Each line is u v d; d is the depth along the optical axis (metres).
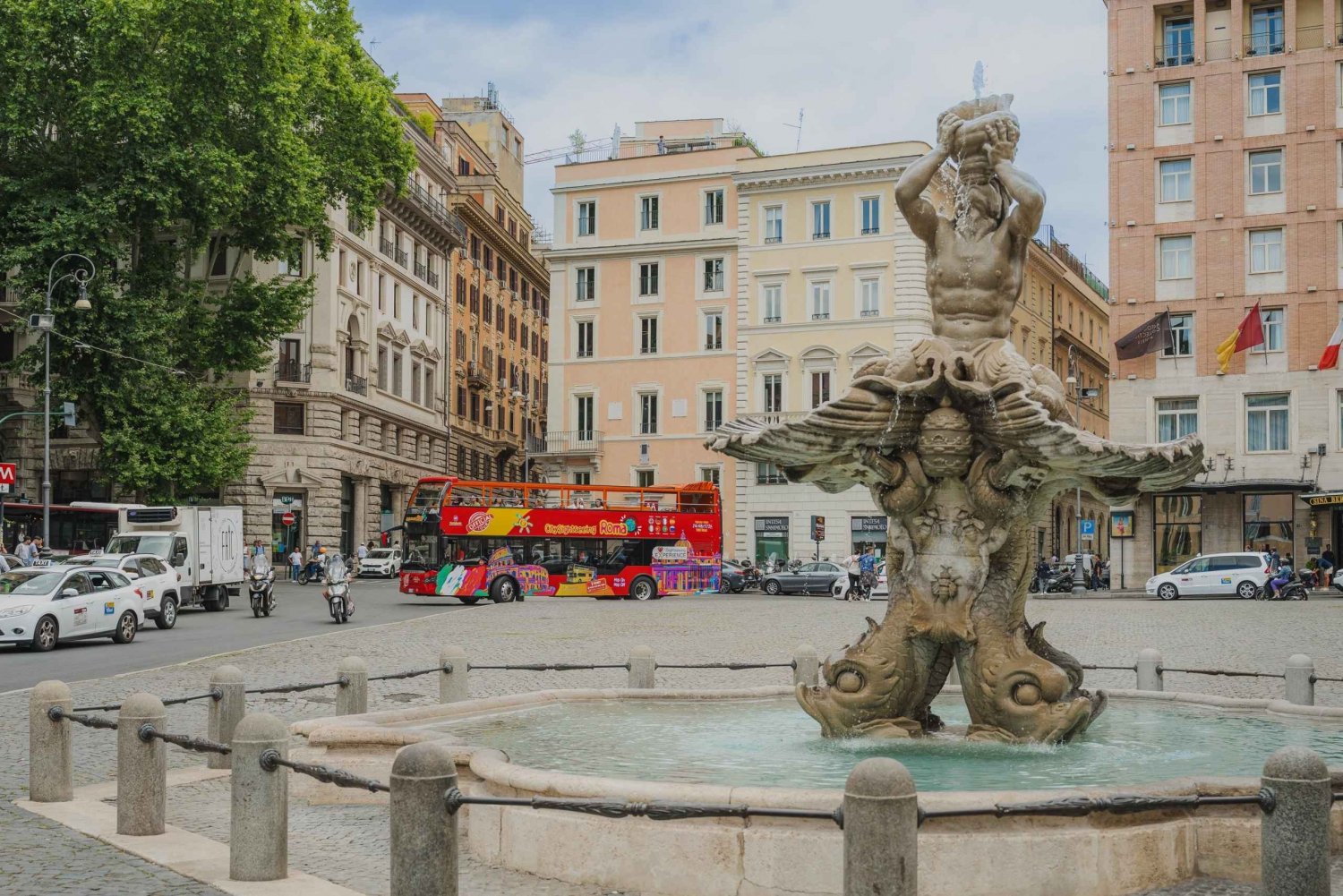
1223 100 51.59
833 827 6.98
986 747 10.09
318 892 7.43
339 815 9.91
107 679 19.80
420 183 72.88
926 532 10.45
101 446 43.12
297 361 59.50
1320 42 50.53
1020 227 10.62
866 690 10.46
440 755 6.56
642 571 45.66
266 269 58.53
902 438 10.40
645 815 6.67
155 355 42.00
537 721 12.50
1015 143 10.87
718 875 7.12
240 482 57.81
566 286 71.88
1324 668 21.12
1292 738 11.30
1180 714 13.08
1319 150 50.25
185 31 40.12
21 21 39.00
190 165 40.09
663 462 69.50
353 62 49.88
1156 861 7.30
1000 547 10.38
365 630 29.50
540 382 100.62
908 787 5.90
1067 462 9.91
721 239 68.62
